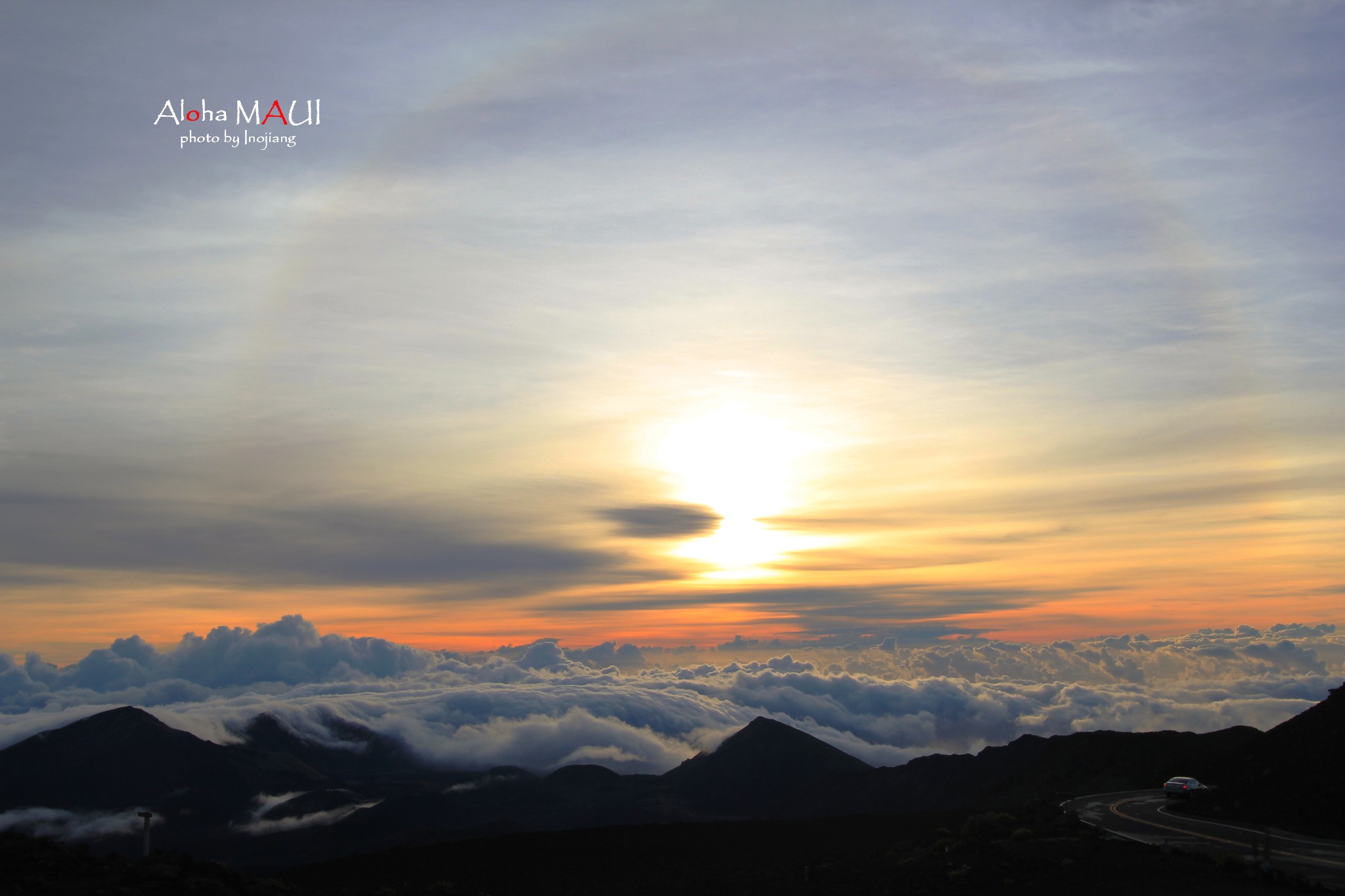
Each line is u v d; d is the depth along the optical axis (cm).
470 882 6644
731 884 5625
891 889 4472
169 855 4134
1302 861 4284
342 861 7606
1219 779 6856
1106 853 4409
